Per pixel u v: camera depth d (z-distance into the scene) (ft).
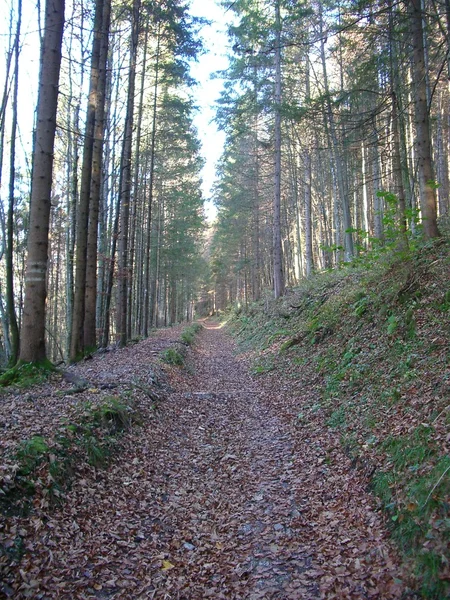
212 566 13.98
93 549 13.98
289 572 13.25
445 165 78.79
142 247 86.99
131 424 24.20
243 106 68.59
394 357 24.25
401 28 33.42
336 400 26.04
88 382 28.68
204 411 31.73
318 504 17.03
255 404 33.76
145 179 85.10
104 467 19.03
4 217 65.98
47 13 27.45
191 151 76.18
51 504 14.90
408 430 16.96
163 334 85.66
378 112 34.55
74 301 42.70
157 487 19.33
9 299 32.09
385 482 15.57
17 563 12.09
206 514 17.40
